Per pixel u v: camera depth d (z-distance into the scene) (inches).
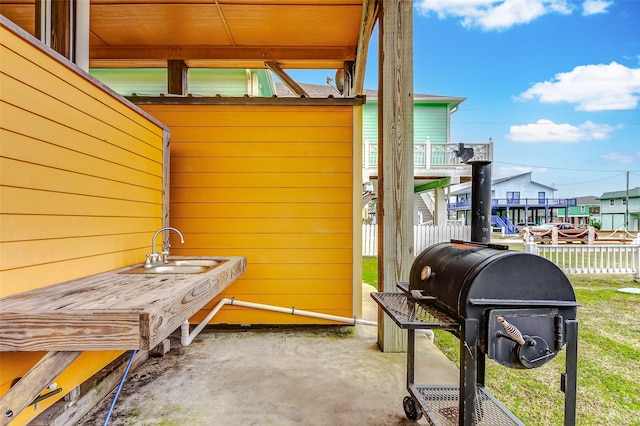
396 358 112.9
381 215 122.1
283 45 181.0
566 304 57.7
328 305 142.9
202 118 142.6
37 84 65.2
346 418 79.2
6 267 59.2
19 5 143.9
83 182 79.0
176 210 142.5
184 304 65.1
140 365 105.6
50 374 52.0
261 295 142.4
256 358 112.2
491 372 109.7
